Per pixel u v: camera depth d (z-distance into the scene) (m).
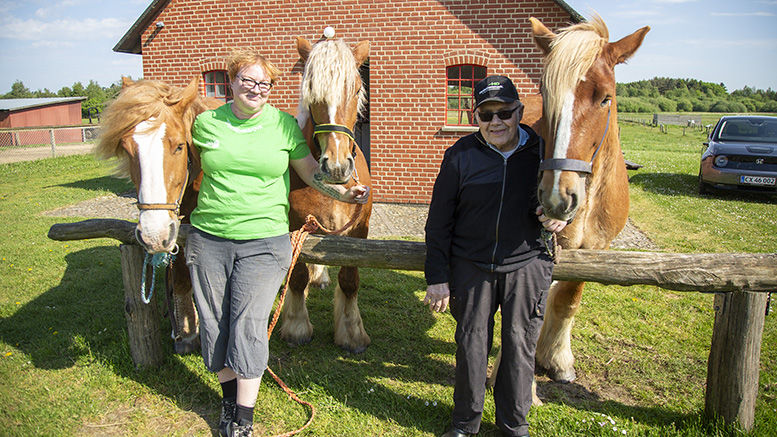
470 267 2.25
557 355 3.16
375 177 8.78
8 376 3.09
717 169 9.07
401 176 8.68
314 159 2.67
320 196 3.12
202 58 8.91
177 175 2.36
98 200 9.12
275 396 2.93
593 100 2.01
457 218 2.30
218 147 2.27
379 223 7.34
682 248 5.97
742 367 2.40
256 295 2.35
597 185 2.56
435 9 7.97
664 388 3.07
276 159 2.32
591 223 2.68
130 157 2.30
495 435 2.58
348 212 3.27
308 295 4.69
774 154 8.73
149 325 3.13
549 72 2.04
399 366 3.35
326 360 3.40
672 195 9.44
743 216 7.65
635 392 3.03
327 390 2.99
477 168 2.14
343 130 2.56
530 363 2.33
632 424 2.65
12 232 6.70
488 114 2.05
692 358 3.45
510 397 2.35
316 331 3.91
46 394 2.91
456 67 8.29
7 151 20.03
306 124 3.04
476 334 2.29
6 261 5.40
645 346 3.62
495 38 7.90
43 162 15.22
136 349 3.13
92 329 3.72
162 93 2.38
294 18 8.47
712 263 2.33
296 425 2.68
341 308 3.61
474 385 2.34
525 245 2.19
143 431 2.63
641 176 11.70
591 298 4.50
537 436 2.57
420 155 8.52
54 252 5.72
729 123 10.14
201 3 8.72
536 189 2.16
